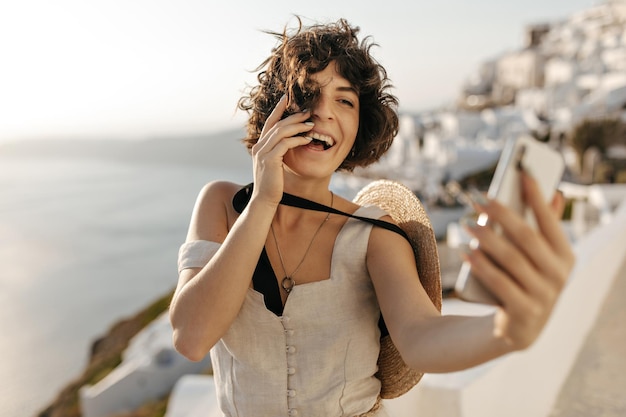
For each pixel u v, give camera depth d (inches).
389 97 66.5
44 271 2999.5
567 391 163.8
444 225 1231.5
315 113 60.7
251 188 66.0
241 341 61.1
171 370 810.2
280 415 61.7
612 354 185.0
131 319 1492.4
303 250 63.1
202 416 99.5
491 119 2228.1
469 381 113.7
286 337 60.8
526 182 31.3
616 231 271.0
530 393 143.2
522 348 33.4
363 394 63.6
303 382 61.0
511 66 3644.2
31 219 4862.2
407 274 58.3
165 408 710.5
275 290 61.2
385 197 69.0
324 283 60.9
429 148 2021.4
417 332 47.9
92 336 1898.4
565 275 30.8
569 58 3053.6
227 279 54.3
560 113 2102.6
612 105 2043.6
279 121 57.8
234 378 62.7
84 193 6781.5
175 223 4212.6
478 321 41.3
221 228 65.7
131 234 3897.6
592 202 661.3
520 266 30.7
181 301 56.2
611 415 145.7
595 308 222.1
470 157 1807.3
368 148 67.1
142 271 2842.0
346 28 64.0
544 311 31.6
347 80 61.5
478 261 31.9
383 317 59.4
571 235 615.2
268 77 65.2
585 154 1503.4
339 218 64.5
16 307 2356.1
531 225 32.0
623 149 1504.7
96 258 3233.3
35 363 1665.8
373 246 61.3
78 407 1015.6
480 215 32.6
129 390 800.3
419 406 109.5
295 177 65.0
